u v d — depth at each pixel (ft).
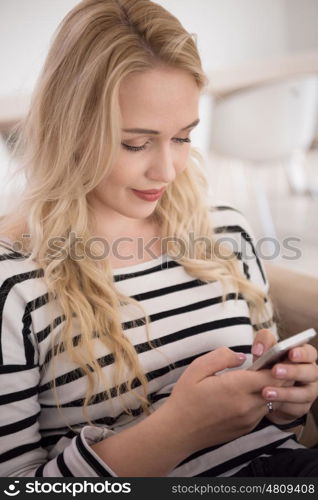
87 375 2.57
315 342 3.38
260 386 2.24
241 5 15.75
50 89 2.53
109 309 2.66
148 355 2.73
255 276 3.31
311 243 8.89
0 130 6.91
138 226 3.02
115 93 2.30
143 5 2.40
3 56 12.23
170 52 2.30
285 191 11.52
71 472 2.26
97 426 2.63
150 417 2.35
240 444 2.65
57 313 2.59
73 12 2.49
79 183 2.59
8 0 11.93
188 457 2.60
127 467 2.29
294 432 2.98
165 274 2.92
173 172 2.52
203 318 2.89
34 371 2.53
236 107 8.64
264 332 2.69
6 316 2.46
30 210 2.67
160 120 2.35
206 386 2.27
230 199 11.28
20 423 2.43
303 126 8.90
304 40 16.47
